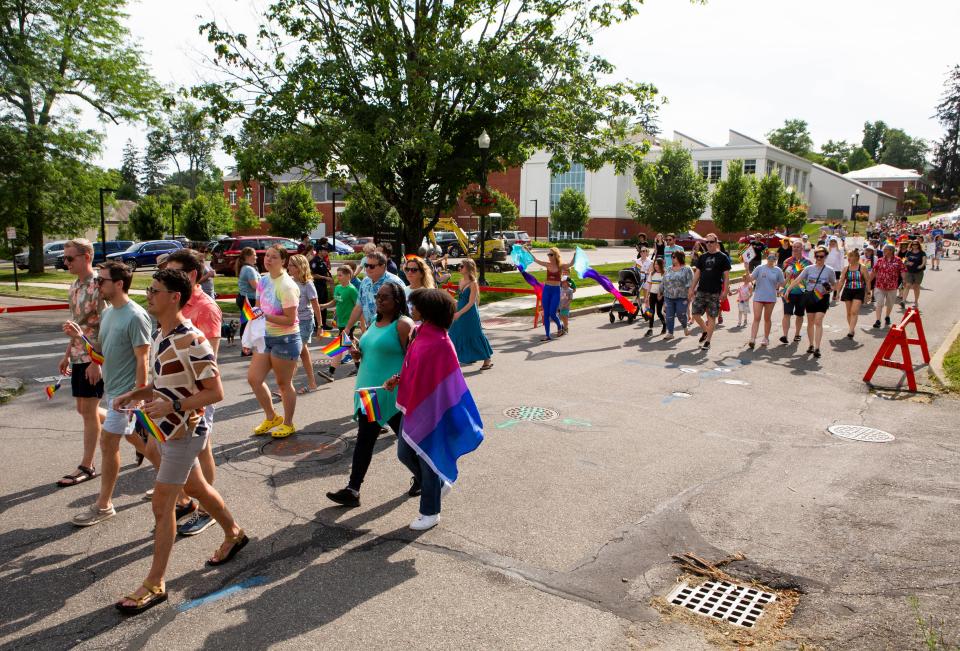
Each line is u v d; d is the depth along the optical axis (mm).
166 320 3598
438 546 4402
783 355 11414
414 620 3539
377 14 19359
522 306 18641
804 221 57500
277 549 4348
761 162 62750
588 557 4270
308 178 20234
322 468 5840
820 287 11039
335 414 7582
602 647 3332
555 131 19938
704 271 11922
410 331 5047
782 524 4770
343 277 9625
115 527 4664
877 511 4992
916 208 100312
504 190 67625
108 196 32844
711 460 6145
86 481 5543
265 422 6820
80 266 5312
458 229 27656
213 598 3754
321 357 11094
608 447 6500
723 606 3727
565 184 64125
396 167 19578
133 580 3955
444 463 4508
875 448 6535
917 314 10258
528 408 7949
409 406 4504
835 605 3717
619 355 11438
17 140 27922
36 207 29438
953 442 6742
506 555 4285
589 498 5223
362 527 4680
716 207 44312
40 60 28219
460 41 19000
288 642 3342
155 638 3379
